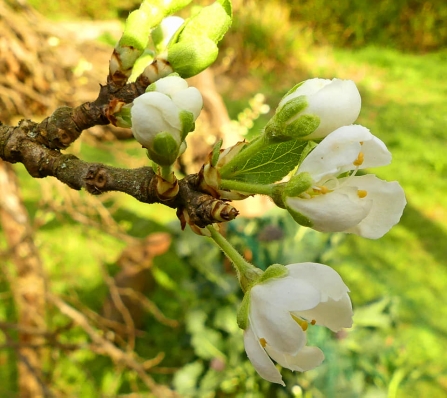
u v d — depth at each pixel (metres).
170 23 0.08
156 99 0.06
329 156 0.06
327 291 0.07
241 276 0.07
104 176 0.07
